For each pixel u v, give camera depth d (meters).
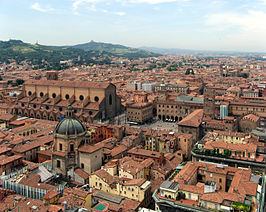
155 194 123.81
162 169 156.62
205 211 108.75
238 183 119.31
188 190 118.00
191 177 132.38
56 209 97.75
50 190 117.44
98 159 160.00
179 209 114.69
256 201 108.88
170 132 193.75
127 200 126.56
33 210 97.81
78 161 156.62
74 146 156.00
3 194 114.12
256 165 147.75
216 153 158.75
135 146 193.38
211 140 178.00
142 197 128.12
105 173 146.25
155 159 163.12
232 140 180.50
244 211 103.50
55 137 157.88
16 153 169.25
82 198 113.88
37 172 142.38
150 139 199.00
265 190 129.75
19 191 123.12
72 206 103.25
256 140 174.38
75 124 157.38
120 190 134.75
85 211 101.56
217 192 114.00
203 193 115.12
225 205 106.31
